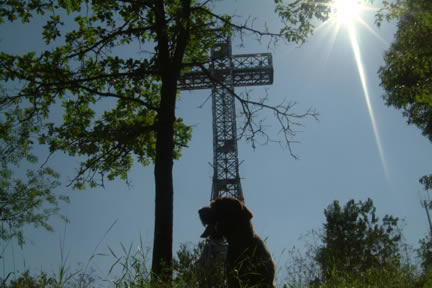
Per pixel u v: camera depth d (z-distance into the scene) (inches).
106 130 396.2
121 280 176.9
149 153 456.4
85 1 374.0
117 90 434.3
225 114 1651.1
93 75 401.7
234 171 1582.2
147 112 449.1
